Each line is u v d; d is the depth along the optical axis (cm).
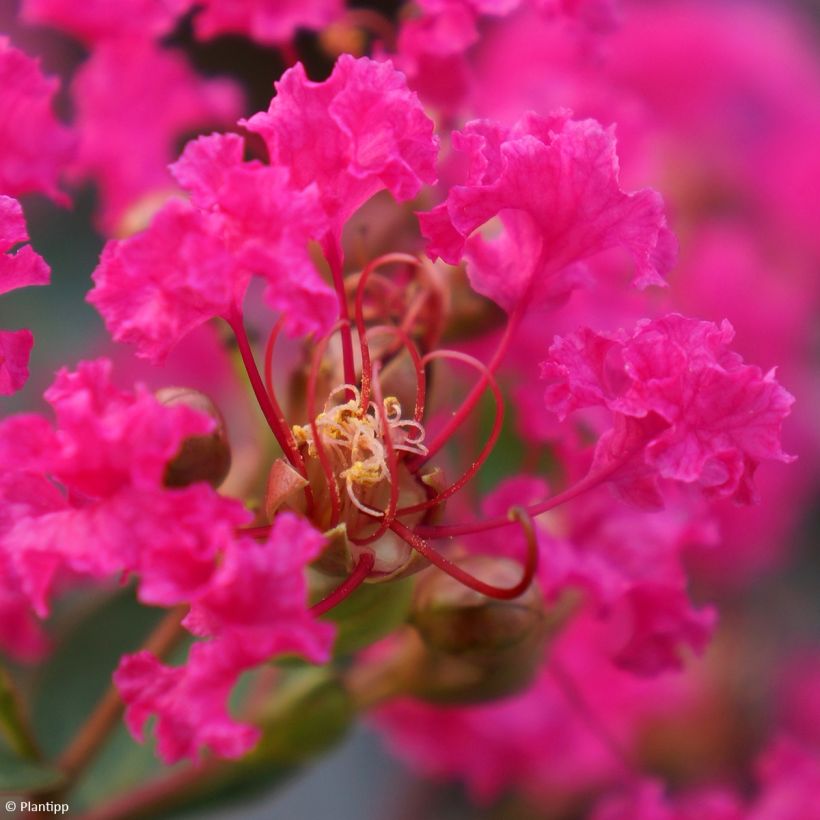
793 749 29
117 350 30
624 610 26
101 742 26
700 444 23
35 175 25
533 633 25
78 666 27
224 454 23
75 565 22
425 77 26
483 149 23
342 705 26
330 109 23
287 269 22
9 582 22
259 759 26
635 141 28
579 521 25
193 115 28
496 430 23
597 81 29
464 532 23
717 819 28
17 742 25
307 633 22
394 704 30
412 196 23
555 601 26
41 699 27
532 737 31
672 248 24
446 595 24
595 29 26
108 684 27
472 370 27
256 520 24
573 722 31
